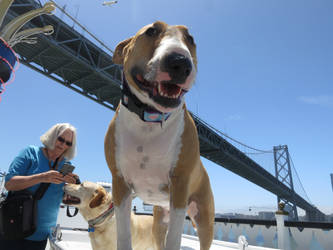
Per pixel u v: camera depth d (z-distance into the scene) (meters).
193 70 0.80
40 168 1.72
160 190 1.15
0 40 1.04
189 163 1.06
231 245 2.76
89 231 1.97
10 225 1.48
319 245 4.03
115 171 1.13
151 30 0.93
